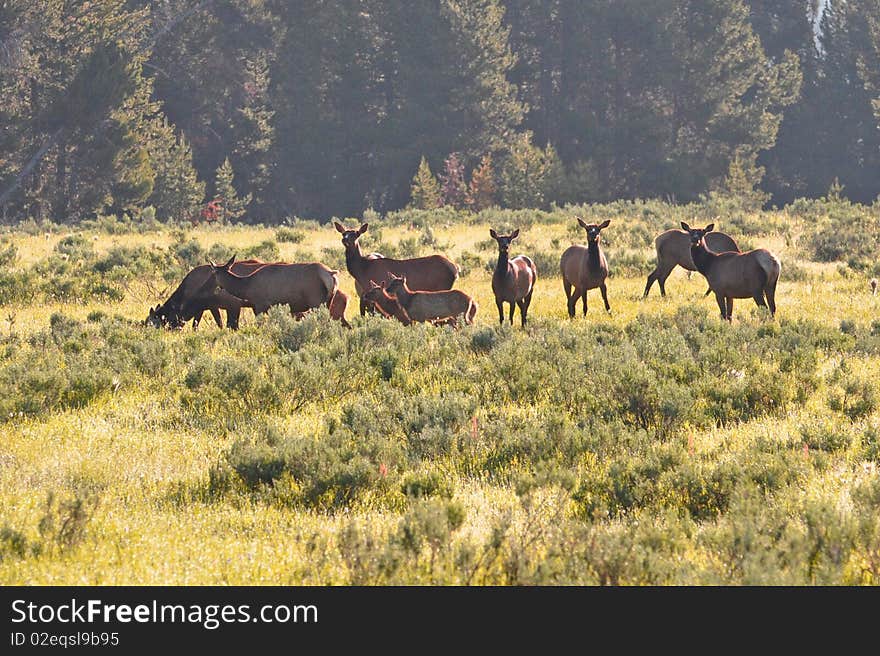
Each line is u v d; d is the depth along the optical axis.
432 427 22.91
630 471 19.02
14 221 140.00
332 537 16.36
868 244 69.25
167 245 78.12
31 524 16.83
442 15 163.88
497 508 18.14
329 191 172.00
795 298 49.00
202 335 37.62
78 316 46.34
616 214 99.94
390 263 42.31
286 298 40.47
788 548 14.01
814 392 27.70
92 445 22.69
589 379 27.66
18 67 143.62
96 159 142.25
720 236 50.28
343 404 26.83
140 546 15.91
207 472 20.53
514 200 150.38
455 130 164.50
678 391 24.98
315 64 169.62
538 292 53.91
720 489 18.22
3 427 24.22
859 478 19.22
